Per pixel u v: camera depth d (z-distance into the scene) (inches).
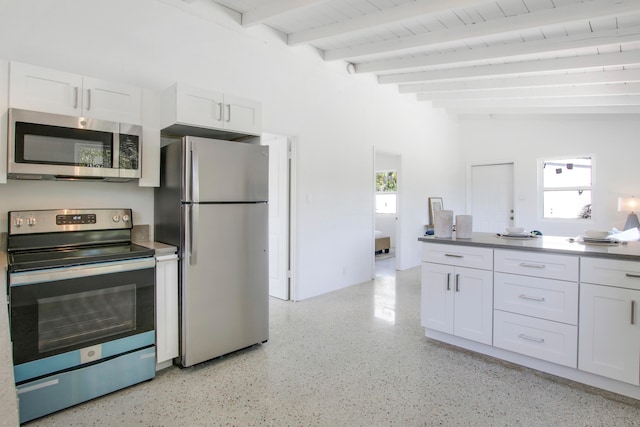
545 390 87.2
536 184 255.9
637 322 80.5
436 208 262.2
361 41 158.1
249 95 141.3
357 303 159.9
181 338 97.4
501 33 127.0
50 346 76.0
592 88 179.9
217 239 101.7
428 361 103.1
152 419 75.5
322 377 93.9
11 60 83.6
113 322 85.0
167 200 103.5
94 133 86.6
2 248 87.2
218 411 78.5
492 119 275.6
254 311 111.3
